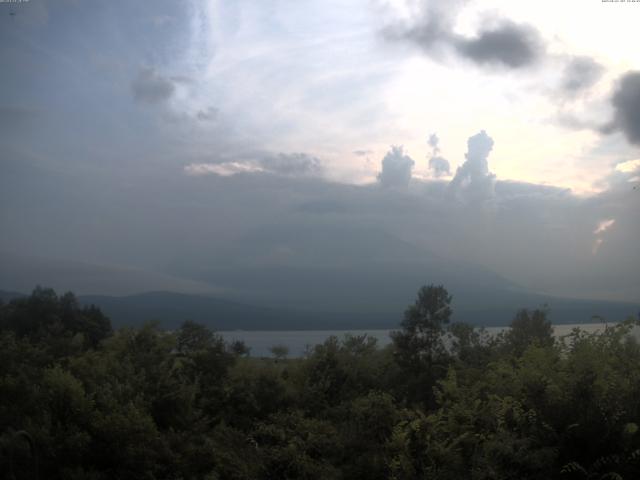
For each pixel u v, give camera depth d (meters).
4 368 15.56
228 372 20.58
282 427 15.44
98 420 13.02
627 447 8.05
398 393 19.61
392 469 10.95
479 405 11.15
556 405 8.62
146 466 12.84
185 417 16.28
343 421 16.52
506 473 8.25
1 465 11.34
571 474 8.23
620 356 10.16
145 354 18.88
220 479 13.57
